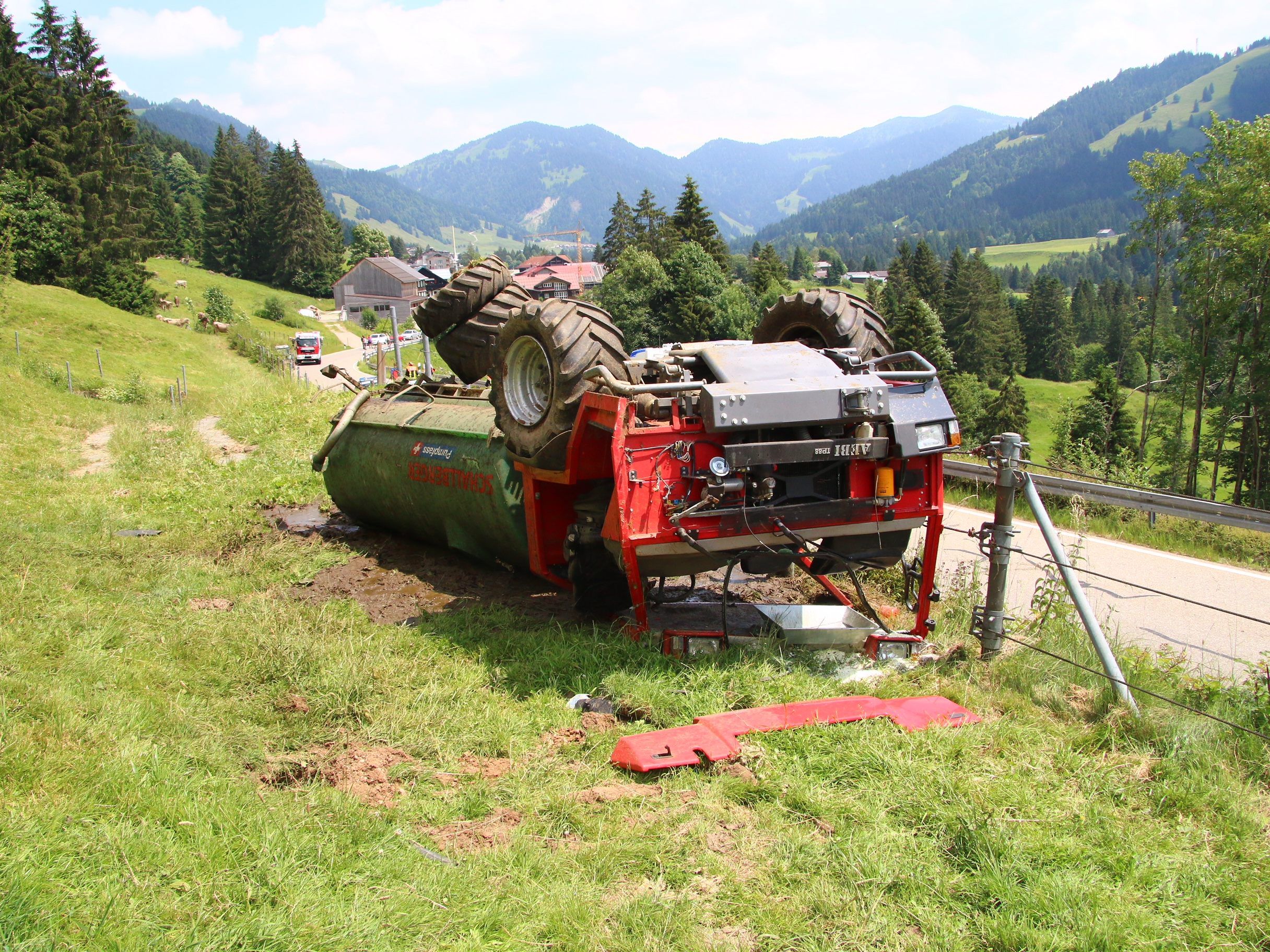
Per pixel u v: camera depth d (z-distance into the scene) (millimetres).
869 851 3578
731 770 4258
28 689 4902
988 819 3738
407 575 8773
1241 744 4527
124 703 4961
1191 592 8281
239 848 3533
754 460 5191
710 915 3275
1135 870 3471
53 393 25078
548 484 7297
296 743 4832
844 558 5871
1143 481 13875
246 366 51750
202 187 172750
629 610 6629
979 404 77625
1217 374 33062
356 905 3205
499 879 3447
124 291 63312
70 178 63062
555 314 6379
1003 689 5277
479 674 5789
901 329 79312
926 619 6047
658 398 5520
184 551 9516
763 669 5422
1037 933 3070
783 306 7168
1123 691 4980
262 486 13188
